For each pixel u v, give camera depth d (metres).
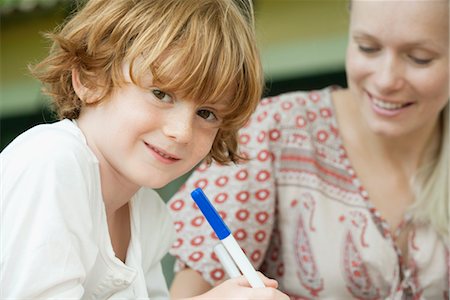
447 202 1.55
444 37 1.39
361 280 1.54
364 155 1.61
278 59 2.77
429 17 1.37
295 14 2.85
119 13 1.09
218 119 1.11
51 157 1.03
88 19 1.12
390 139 1.57
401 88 1.43
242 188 1.57
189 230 1.54
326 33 2.81
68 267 1.01
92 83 1.09
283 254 1.59
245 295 1.07
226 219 1.56
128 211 1.22
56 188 1.02
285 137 1.61
